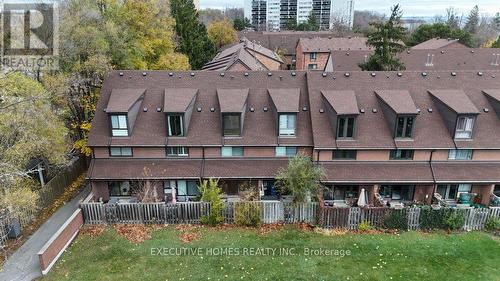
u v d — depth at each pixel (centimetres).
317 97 2823
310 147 2686
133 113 2683
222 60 5794
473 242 2239
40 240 2244
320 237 2281
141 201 2489
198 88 2897
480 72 2984
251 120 2755
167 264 2022
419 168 2617
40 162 2761
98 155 2683
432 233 2336
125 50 3366
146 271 1966
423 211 2339
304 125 2744
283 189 2525
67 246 2164
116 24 3453
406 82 2912
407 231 2352
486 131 2655
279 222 2436
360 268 1998
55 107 2933
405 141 2614
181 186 2684
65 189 2920
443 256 2108
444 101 2694
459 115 2555
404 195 2708
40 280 1889
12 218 2186
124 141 2636
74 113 3114
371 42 4516
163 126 2700
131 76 2933
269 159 2705
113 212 2392
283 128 2698
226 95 2795
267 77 2981
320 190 2467
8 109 2220
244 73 2995
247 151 2698
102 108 2772
